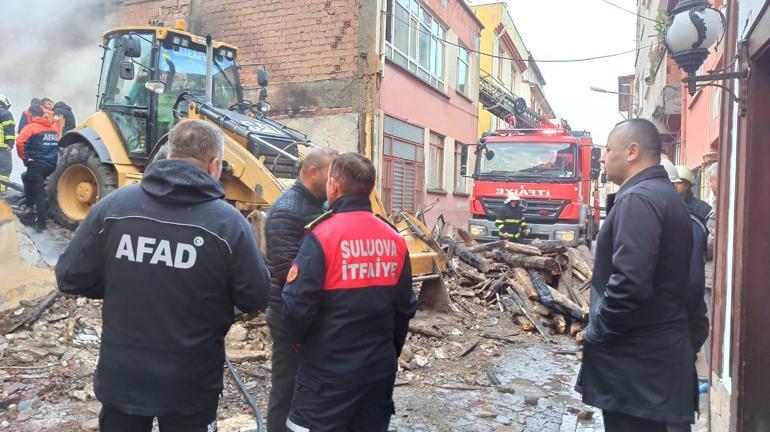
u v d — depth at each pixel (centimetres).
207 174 236
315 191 340
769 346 332
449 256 907
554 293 756
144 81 762
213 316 229
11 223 531
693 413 255
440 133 1783
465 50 2055
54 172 807
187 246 222
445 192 1848
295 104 1291
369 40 1233
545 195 1187
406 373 550
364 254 257
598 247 271
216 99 812
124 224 224
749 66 343
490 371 571
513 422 445
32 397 421
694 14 404
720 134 411
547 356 629
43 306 536
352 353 254
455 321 709
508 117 1755
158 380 220
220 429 394
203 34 1360
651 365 253
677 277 256
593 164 1285
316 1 1269
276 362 331
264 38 1313
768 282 332
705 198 1102
